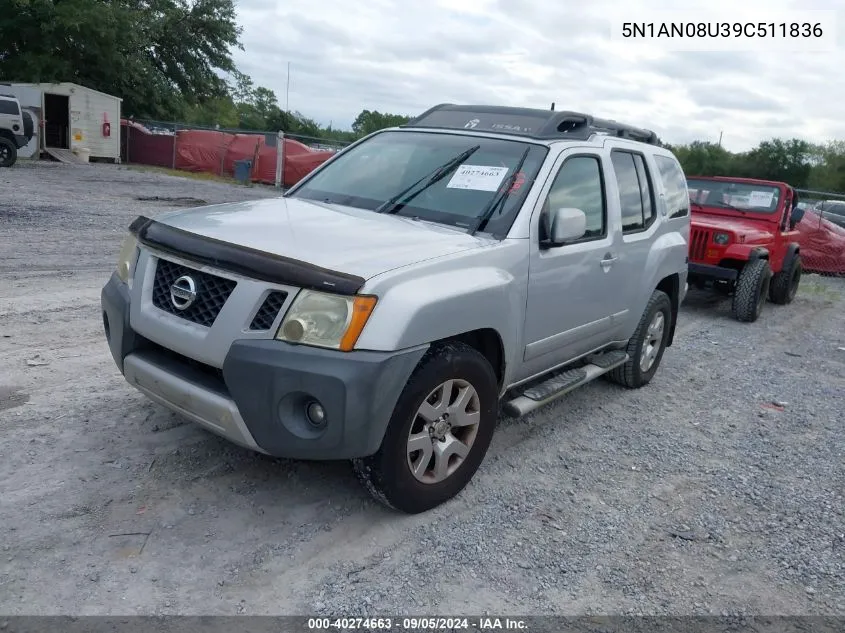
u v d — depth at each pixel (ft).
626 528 12.31
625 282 16.94
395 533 11.42
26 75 98.07
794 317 34.65
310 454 10.28
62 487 11.68
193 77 125.29
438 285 11.04
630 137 19.98
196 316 10.88
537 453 15.01
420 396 10.96
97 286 25.05
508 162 14.32
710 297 37.60
